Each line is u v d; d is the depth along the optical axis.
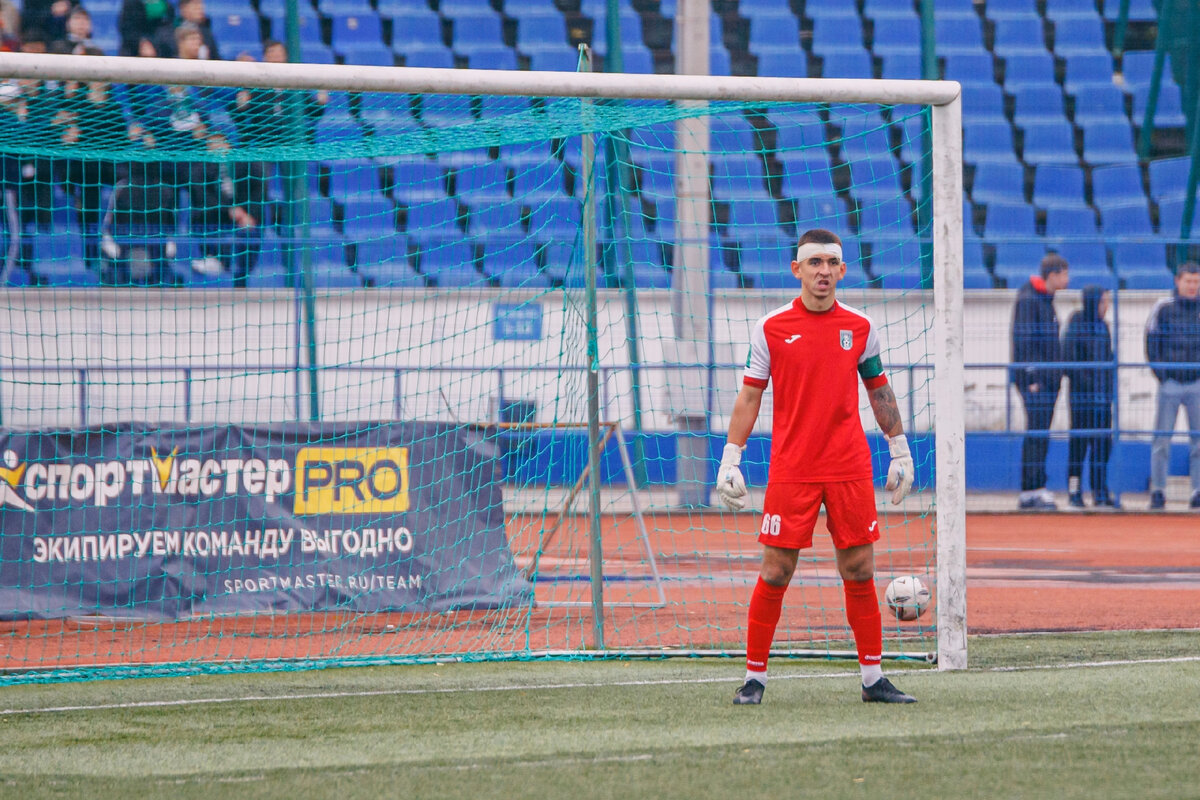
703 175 53.38
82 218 56.59
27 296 53.22
